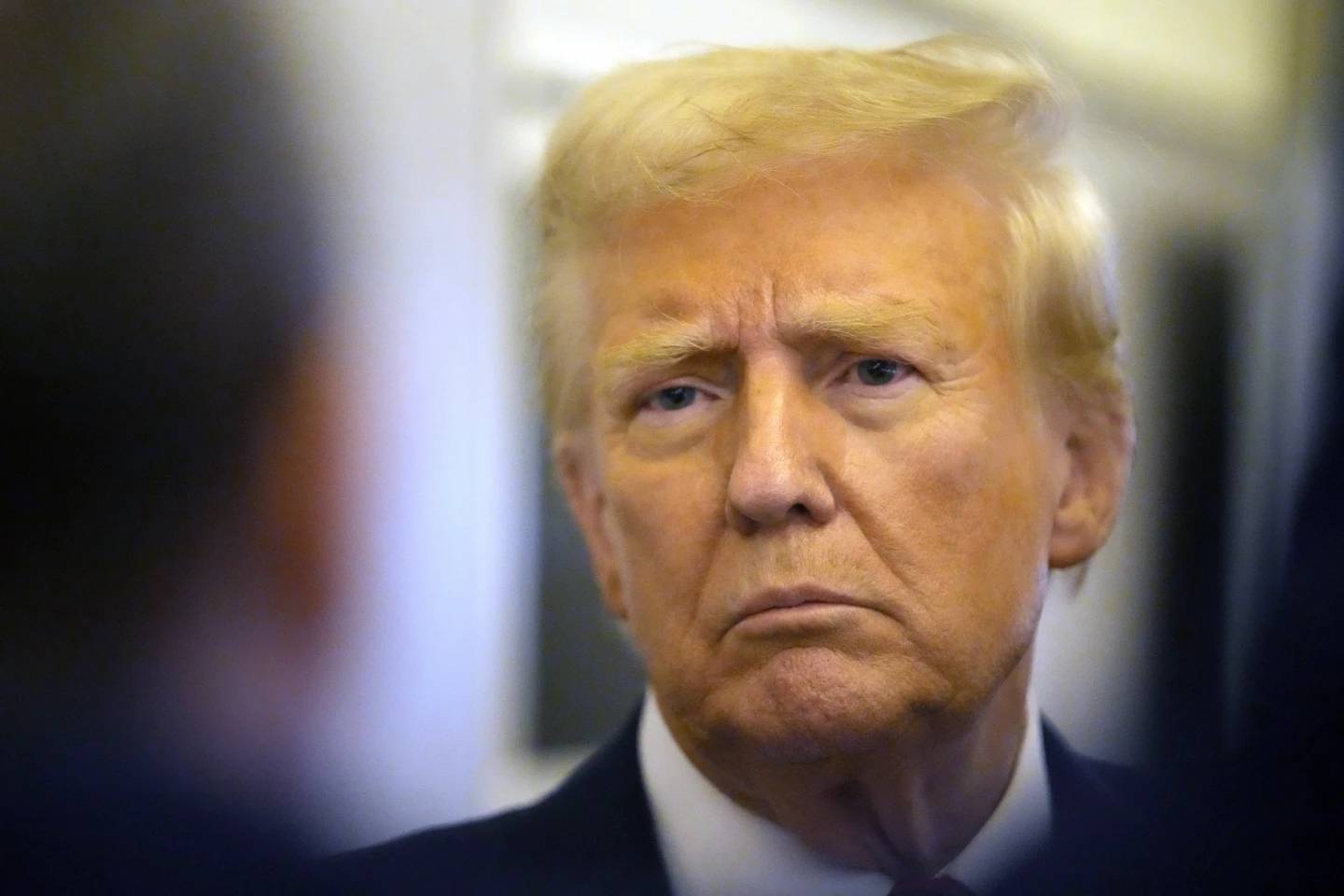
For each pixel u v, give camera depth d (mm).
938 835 1484
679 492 1363
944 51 1515
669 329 1347
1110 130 2303
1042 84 1473
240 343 857
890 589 1309
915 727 1343
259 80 849
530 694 2156
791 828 1473
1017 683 1527
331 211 918
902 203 1355
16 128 803
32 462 840
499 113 1657
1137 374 2309
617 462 1418
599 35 2062
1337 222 2209
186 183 822
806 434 1311
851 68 1402
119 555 868
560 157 1503
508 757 2064
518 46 1881
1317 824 1194
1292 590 1235
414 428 1337
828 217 1333
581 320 1503
